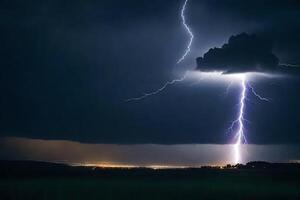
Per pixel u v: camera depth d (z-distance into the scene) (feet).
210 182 146.00
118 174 179.73
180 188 120.26
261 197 102.63
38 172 180.45
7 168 186.19
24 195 103.91
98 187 122.21
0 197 100.73
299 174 183.93
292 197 103.24
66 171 186.39
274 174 181.47
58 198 99.40
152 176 171.94
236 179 158.61
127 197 101.81
